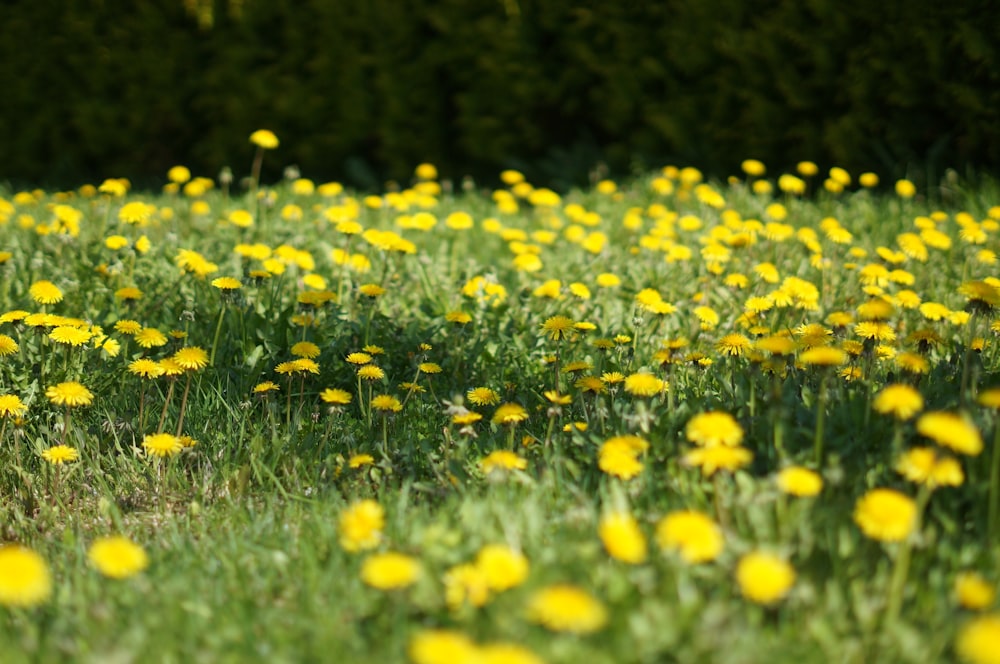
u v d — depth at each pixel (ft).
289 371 12.44
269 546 9.55
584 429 11.30
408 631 7.15
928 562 8.13
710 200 21.30
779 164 27.89
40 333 12.94
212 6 31.86
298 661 6.97
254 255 16.16
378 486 11.28
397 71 31.73
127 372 13.84
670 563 7.57
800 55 27.07
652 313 16.06
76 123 33.55
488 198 28.81
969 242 19.40
